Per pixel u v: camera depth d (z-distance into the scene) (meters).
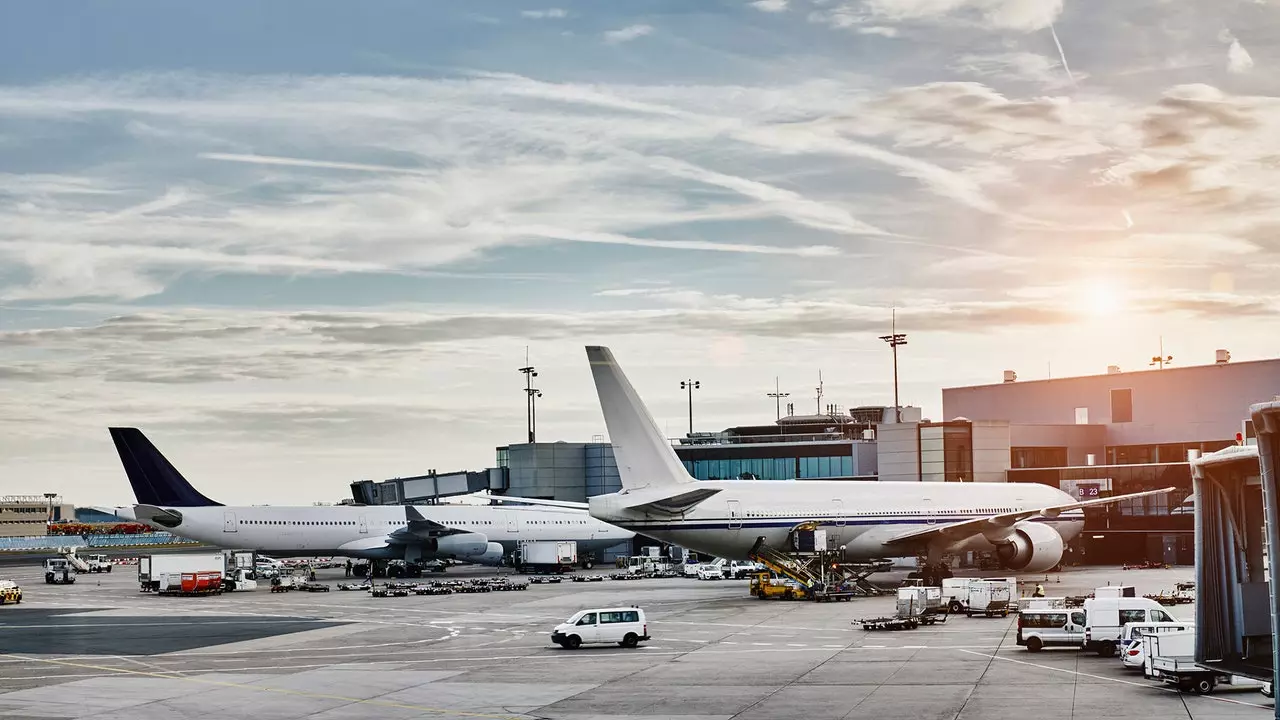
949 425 116.06
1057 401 131.12
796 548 85.06
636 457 82.06
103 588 113.06
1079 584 88.50
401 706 41.16
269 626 69.00
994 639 56.50
